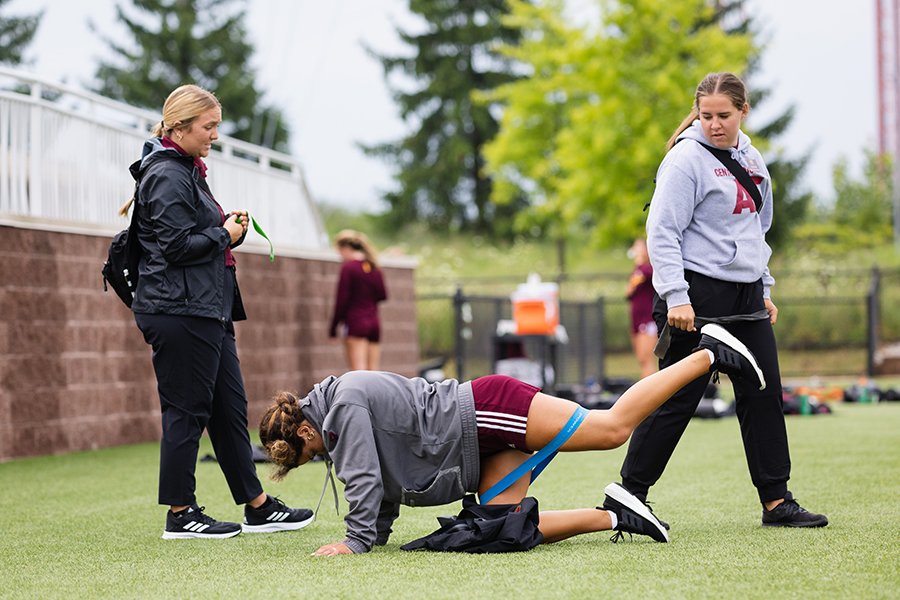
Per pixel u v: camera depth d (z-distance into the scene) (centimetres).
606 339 6019
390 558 1027
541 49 8231
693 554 1014
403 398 1084
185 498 1227
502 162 8456
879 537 1087
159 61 10481
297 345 3200
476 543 1046
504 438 1067
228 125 10388
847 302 5631
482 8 10838
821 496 1431
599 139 7000
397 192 10881
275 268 3095
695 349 1177
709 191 1180
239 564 1038
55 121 2305
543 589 871
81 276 2286
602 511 1103
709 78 1181
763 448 1194
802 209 9144
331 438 1077
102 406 2334
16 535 1270
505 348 3388
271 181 3306
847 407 3381
